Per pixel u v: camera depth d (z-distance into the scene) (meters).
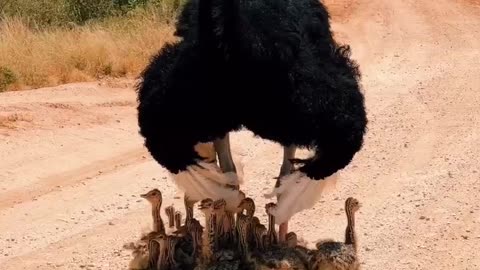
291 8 5.58
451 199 10.10
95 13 24.27
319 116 5.40
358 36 25.12
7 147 12.46
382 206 9.86
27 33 19.86
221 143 5.78
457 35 24.56
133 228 9.30
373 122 13.87
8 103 14.95
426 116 14.30
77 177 11.28
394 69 19.39
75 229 9.31
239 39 5.23
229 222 5.93
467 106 15.02
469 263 8.24
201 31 5.32
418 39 24.14
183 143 5.50
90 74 18.12
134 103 15.82
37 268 8.17
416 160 11.74
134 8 23.50
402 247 8.63
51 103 15.12
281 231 6.07
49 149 12.51
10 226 9.38
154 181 11.09
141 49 19.23
